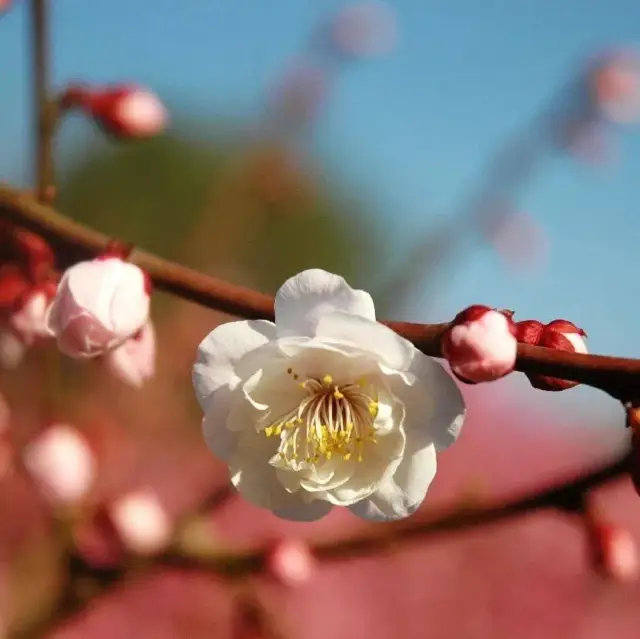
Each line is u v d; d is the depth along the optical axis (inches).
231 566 9.6
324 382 7.5
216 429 7.4
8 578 11.5
